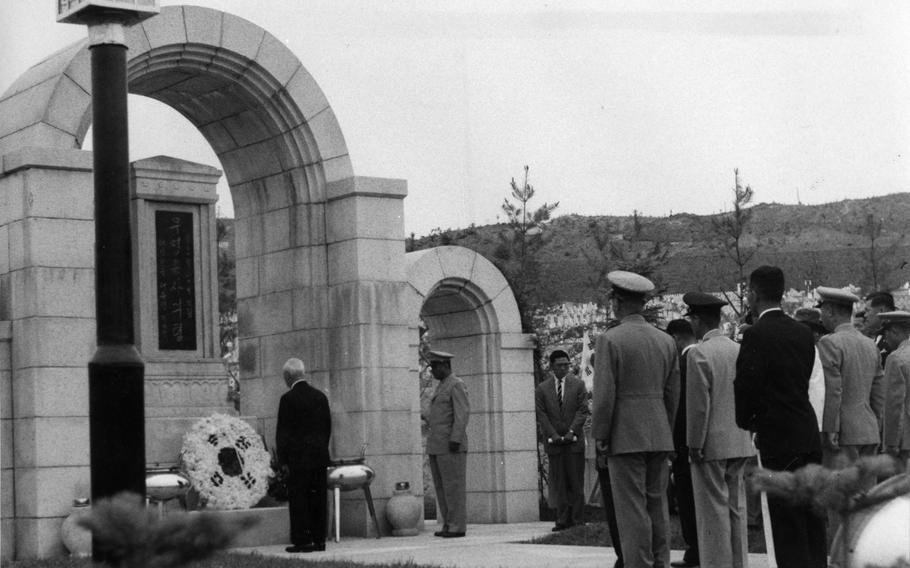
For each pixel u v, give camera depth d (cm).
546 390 1788
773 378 918
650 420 964
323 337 1742
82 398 1462
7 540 1441
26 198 1467
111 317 759
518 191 2658
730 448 1001
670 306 2975
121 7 795
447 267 2038
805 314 1338
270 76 1714
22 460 1449
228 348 2884
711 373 1000
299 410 1470
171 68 1655
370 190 1720
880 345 1377
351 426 1697
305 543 1441
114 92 797
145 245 1652
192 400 1664
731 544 1019
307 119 1742
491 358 2111
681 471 1168
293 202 1767
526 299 2570
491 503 2083
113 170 785
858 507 477
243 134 1795
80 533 1412
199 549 392
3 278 1501
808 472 489
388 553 1394
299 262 1758
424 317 2195
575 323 2825
